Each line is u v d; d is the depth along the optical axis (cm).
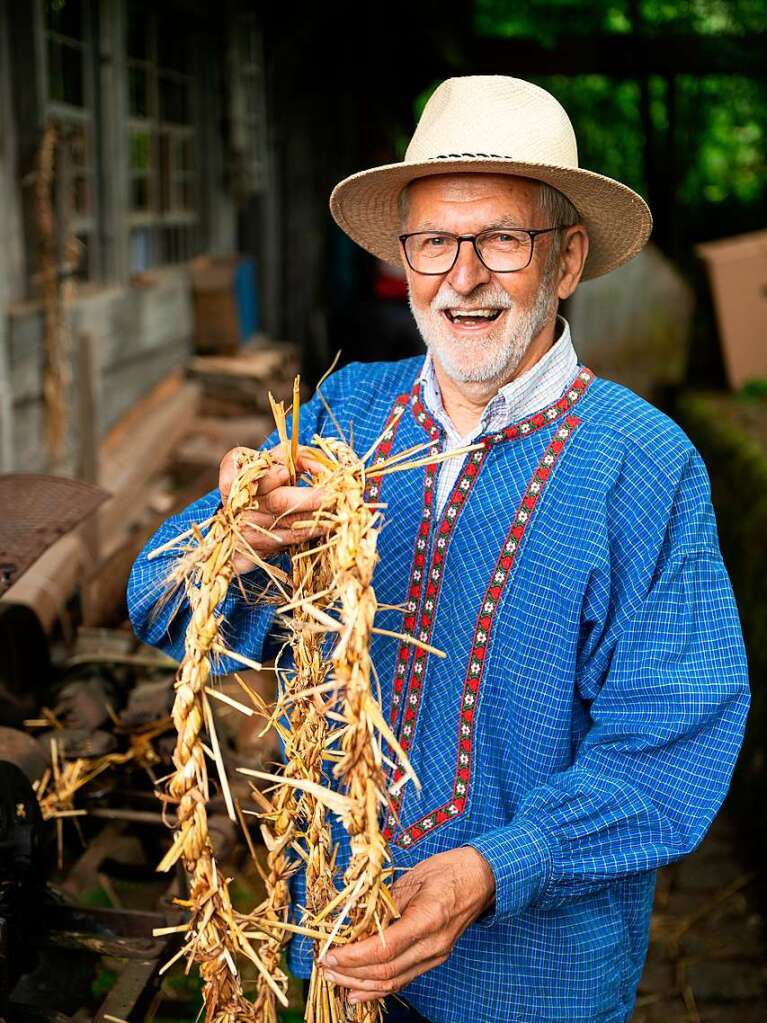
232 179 756
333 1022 138
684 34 1029
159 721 232
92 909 183
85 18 501
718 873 345
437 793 152
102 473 475
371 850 118
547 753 147
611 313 681
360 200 165
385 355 1028
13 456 389
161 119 651
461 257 146
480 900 131
